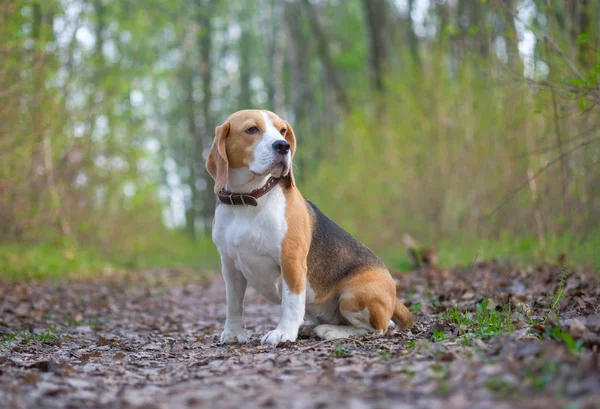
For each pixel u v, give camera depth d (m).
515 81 8.20
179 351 5.28
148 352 5.29
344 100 26.45
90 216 16.59
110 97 16.78
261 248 5.12
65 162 14.73
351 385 3.54
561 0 9.03
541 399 2.99
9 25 10.73
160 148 36.72
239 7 37.34
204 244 26.22
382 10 21.62
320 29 27.94
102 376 4.18
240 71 38.78
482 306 5.50
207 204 32.31
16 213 11.90
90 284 11.84
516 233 10.97
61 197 14.23
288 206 5.17
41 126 11.45
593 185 9.02
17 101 10.87
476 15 13.19
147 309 9.12
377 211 15.41
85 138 15.71
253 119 5.11
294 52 30.92
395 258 12.68
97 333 6.78
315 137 31.69
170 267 17.95
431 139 13.80
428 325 5.80
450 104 13.60
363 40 35.72
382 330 5.39
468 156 12.52
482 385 3.29
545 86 7.38
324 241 5.55
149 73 21.28
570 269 7.83
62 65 14.59
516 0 9.09
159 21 23.02
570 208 9.24
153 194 23.41
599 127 7.81
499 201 11.24
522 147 10.39
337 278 5.54
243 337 5.48
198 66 32.28
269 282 5.34
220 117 39.41
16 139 11.05
